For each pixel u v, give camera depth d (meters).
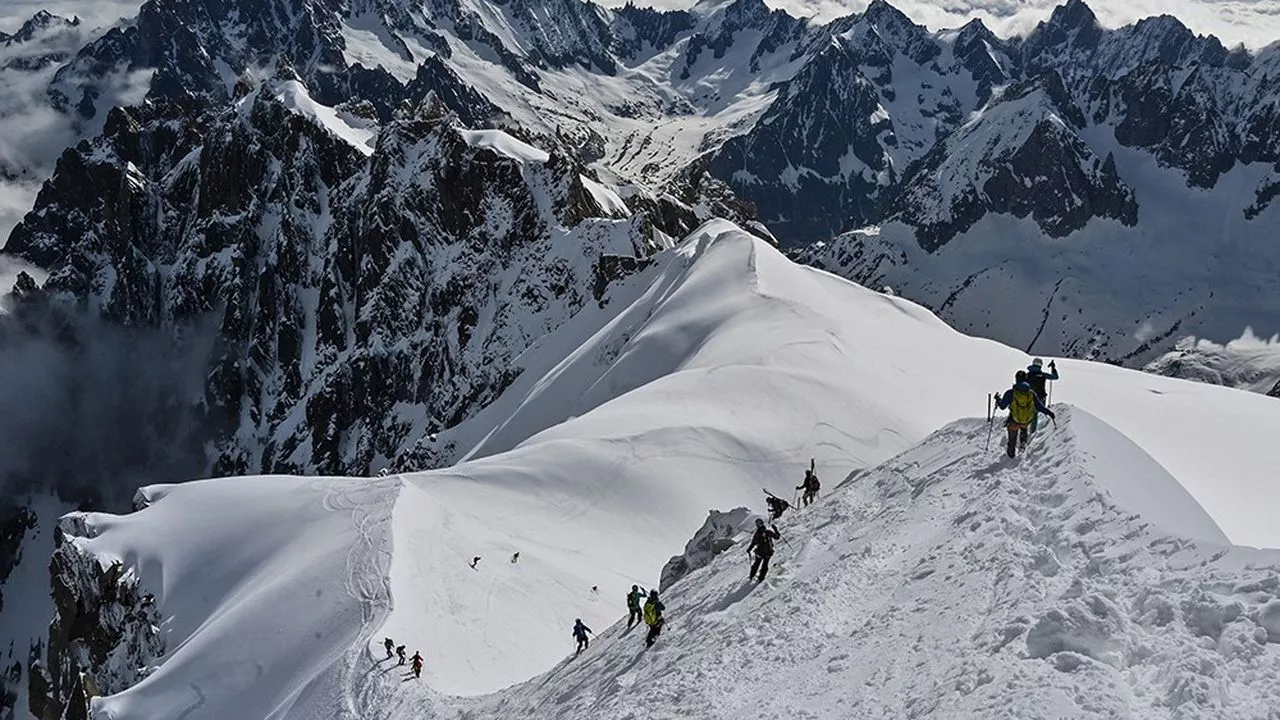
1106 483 22.91
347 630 69.44
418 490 93.19
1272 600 15.94
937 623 20.62
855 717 18.48
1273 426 81.75
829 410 113.62
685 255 187.62
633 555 88.62
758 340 137.00
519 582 78.81
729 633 26.53
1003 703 16.05
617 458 99.44
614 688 29.22
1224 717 14.17
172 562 93.88
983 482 27.30
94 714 70.12
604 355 174.75
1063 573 19.95
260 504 97.69
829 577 26.44
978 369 143.88
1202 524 20.77
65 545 103.88
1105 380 125.94
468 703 47.84
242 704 68.00
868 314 165.50
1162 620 17.09
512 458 101.31
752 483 100.31
